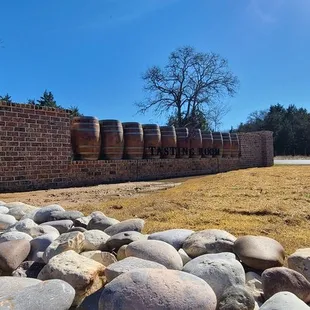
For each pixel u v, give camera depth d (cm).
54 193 810
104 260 273
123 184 1072
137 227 356
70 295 197
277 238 346
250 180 772
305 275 241
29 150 905
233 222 414
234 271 225
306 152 4978
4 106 850
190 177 1420
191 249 281
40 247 300
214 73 3177
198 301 176
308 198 540
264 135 2072
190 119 2898
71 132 1080
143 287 177
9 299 186
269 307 183
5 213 455
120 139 1189
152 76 3056
